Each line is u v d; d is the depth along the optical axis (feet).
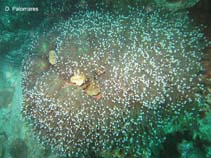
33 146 2.26
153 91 1.51
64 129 1.70
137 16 1.73
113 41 1.65
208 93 1.48
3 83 2.55
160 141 1.56
